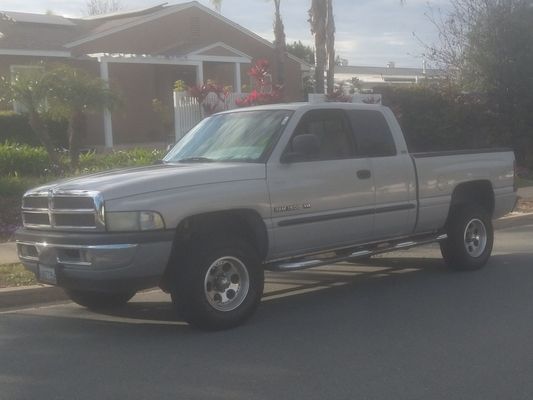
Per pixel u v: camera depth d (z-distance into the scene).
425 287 9.31
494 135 22.00
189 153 8.48
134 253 6.86
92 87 16.12
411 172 9.06
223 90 18.95
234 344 7.03
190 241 7.36
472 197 10.28
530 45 21.66
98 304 8.51
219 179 7.39
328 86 25.61
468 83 22.53
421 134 21.08
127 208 6.89
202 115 19.17
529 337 7.07
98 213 6.89
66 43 26.38
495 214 10.42
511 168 10.48
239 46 32.62
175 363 6.51
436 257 11.29
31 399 5.71
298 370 6.25
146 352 6.86
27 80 15.92
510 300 8.52
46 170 16.25
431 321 7.72
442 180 9.45
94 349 7.00
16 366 6.52
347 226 8.41
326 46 25.25
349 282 9.81
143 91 28.88
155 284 7.21
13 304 8.84
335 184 8.25
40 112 17.27
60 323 8.02
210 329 7.42
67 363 6.59
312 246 8.23
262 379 6.05
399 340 7.07
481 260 10.16
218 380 6.05
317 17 24.00
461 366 6.28
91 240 6.89
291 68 34.50
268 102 17.34
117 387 5.94
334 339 7.14
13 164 16.19
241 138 8.26
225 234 7.51
